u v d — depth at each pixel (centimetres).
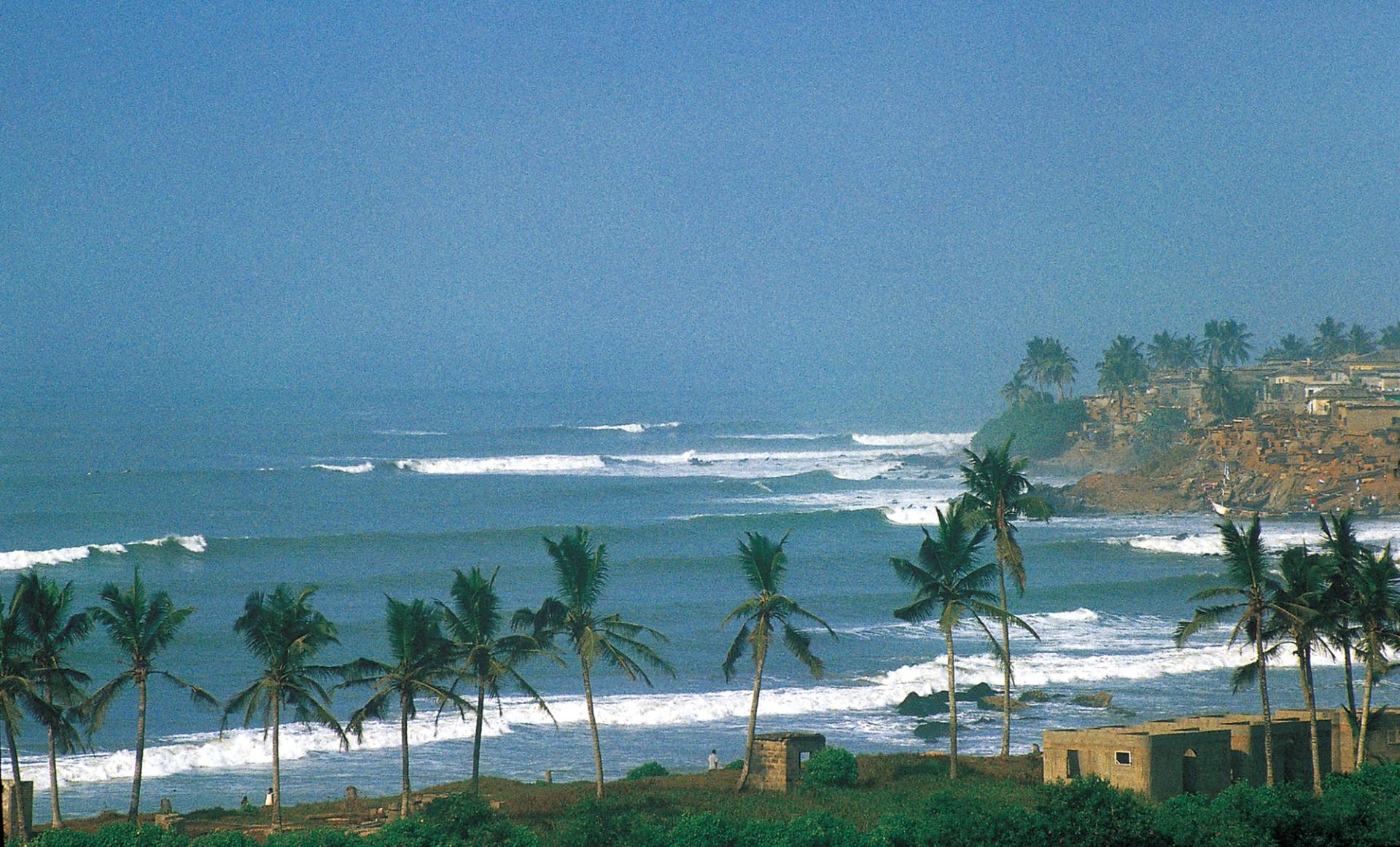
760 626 6166
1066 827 4672
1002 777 6216
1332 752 5950
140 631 5741
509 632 10019
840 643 10038
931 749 7338
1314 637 5691
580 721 7981
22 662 5603
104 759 7069
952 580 6391
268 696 5747
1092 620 10938
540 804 5706
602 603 11394
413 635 5791
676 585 12319
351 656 9381
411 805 5753
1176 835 4650
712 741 7619
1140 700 8325
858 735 7675
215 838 4944
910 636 10294
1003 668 8994
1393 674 8925
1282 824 4684
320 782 6794
